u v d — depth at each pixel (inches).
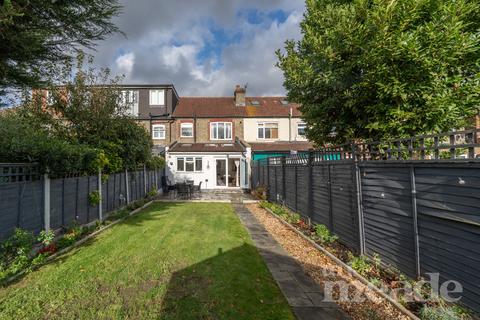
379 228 181.2
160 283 167.2
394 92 173.3
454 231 123.3
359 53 193.9
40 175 241.8
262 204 475.2
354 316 130.0
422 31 163.6
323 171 275.0
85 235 274.7
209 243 254.4
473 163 111.9
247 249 236.4
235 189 796.6
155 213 419.2
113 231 302.4
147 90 872.9
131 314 132.3
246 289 159.6
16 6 169.5
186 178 802.2
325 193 270.2
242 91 960.3
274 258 213.5
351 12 191.3
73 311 135.1
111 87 400.8
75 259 210.2
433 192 134.5
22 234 190.2
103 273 182.2
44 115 362.6
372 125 197.9
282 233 294.2
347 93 209.5
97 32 222.8
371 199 190.5
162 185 739.4
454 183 122.2
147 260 207.6
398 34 167.3
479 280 111.8
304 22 262.2
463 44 156.5
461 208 118.6
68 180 286.0
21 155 224.7
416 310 129.7
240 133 885.8
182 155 803.4
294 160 376.8
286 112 917.2
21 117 337.1
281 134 892.0
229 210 449.4
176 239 268.2
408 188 153.0
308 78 235.5
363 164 198.4
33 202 228.8
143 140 518.0
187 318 129.1
